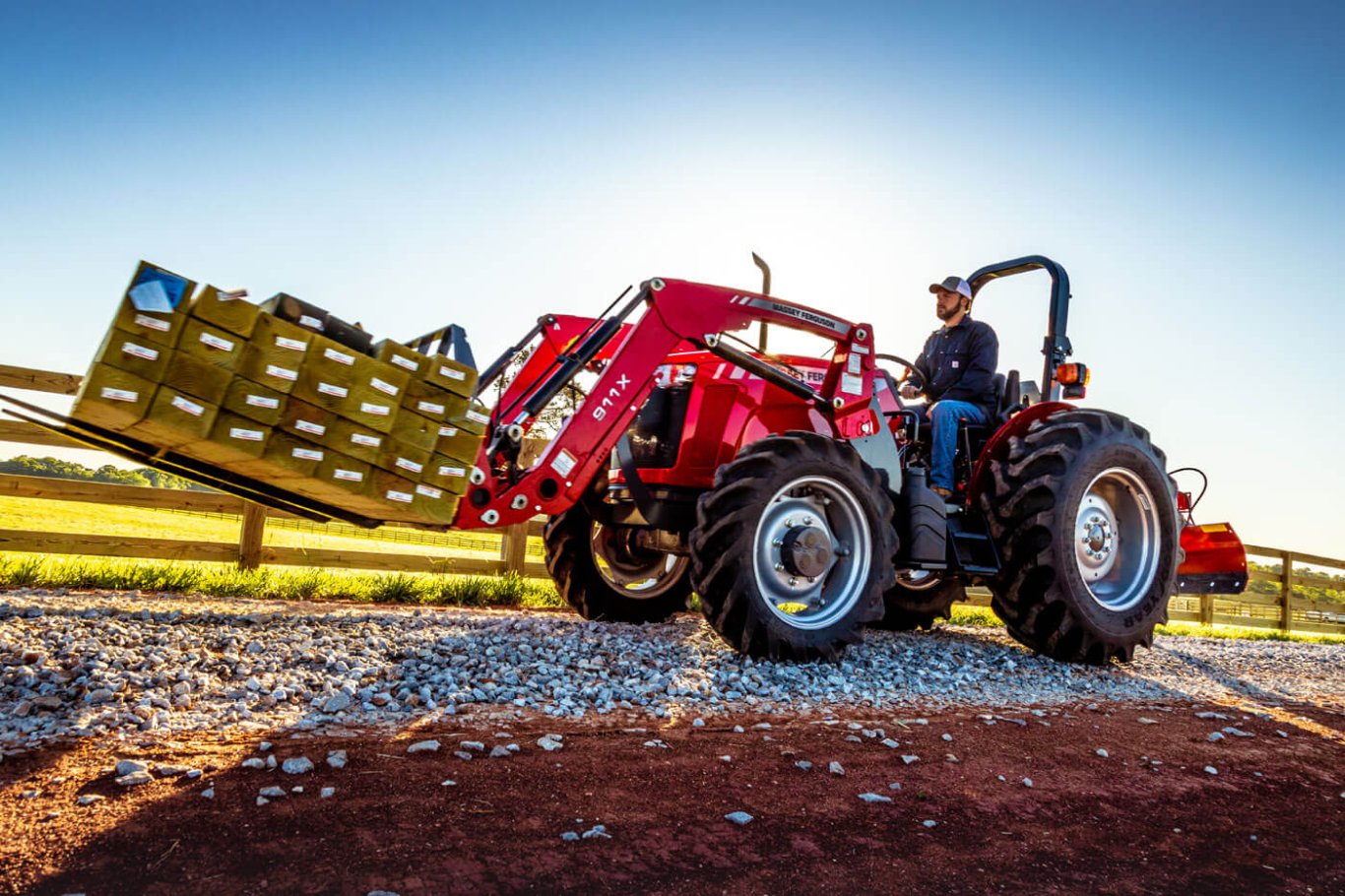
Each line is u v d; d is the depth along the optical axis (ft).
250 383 8.73
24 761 7.04
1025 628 16.40
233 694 9.27
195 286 8.53
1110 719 12.02
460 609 18.94
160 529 30.48
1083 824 7.78
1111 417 16.75
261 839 5.94
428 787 7.16
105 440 9.57
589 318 15.97
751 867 6.22
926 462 17.65
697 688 11.32
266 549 20.48
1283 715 13.46
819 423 15.94
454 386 9.93
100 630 11.49
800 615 13.80
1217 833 7.88
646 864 6.12
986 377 17.80
